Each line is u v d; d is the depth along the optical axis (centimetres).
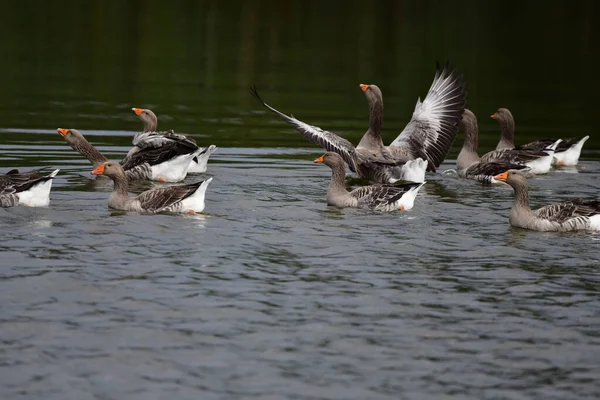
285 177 2209
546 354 1139
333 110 3197
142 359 1107
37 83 3497
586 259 1523
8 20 5066
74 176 2130
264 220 1744
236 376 1069
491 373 1087
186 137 2155
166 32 4891
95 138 2634
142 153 2155
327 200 1909
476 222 1780
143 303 1278
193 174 2230
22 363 1088
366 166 2214
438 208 1903
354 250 1552
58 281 1351
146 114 2391
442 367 1101
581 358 1129
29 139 2552
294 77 3819
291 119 2106
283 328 1205
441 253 1546
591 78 3975
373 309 1278
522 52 4588
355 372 1085
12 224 1650
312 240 1608
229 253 1517
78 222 1683
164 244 1555
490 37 5019
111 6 5753
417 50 4522
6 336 1156
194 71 3884
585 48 4778
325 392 1036
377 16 5678
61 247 1516
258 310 1264
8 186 1784
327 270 1441
